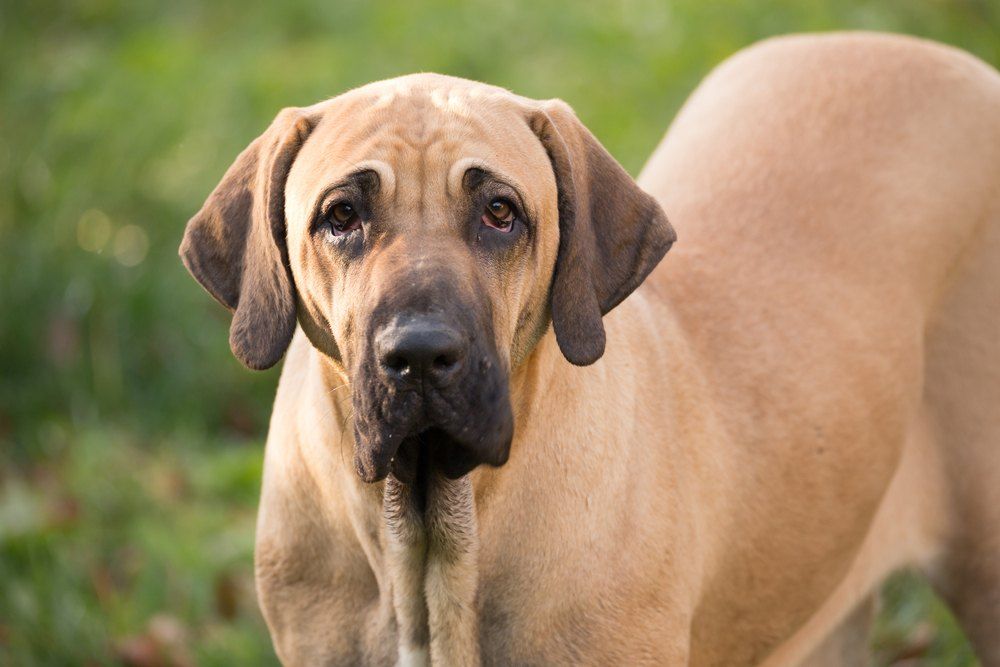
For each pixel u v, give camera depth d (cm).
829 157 738
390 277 536
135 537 1050
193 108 1470
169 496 1112
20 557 1020
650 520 621
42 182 1404
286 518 642
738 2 1534
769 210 730
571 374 609
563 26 1565
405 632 614
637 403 635
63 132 1442
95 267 1314
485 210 561
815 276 716
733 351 692
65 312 1294
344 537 623
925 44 782
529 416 596
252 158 623
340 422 603
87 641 930
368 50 1556
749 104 777
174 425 1228
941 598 783
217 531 1063
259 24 1666
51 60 1570
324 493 621
